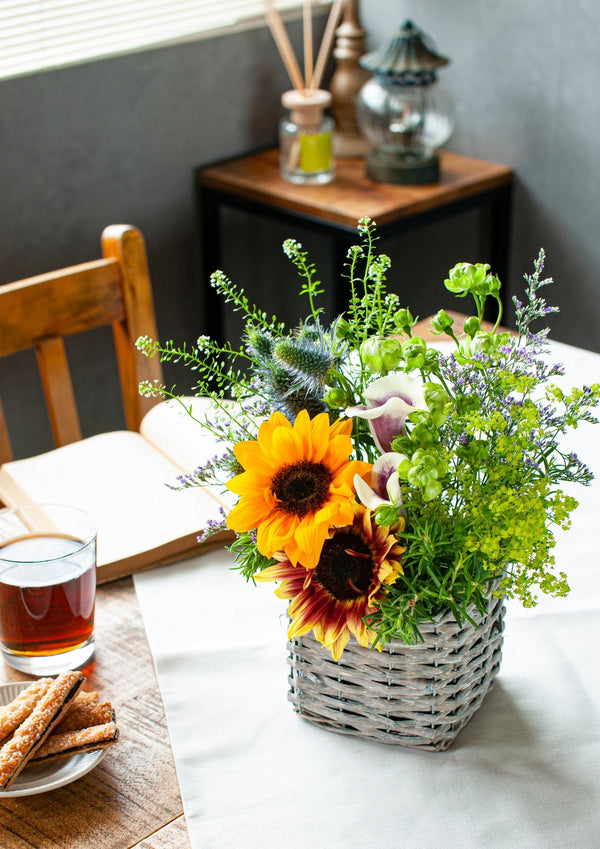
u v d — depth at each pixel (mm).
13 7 1943
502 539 676
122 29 2111
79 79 2043
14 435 2176
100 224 2197
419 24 2355
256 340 715
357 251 750
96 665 863
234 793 733
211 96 2295
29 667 843
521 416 674
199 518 1005
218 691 833
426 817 713
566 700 822
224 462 735
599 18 2018
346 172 2264
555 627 906
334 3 2457
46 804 726
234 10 2291
